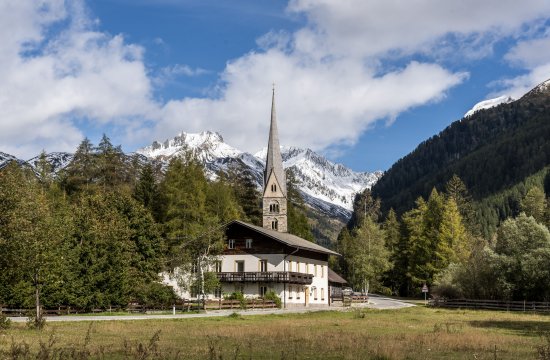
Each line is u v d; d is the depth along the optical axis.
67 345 28.55
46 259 43.50
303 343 31.55
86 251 61.31
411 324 49.81
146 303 67.25
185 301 71.44
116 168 98.12
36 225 41.94
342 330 41.69
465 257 105.00
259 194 123.94
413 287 120.06
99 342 31.06
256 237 84.62
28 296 56.62
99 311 62.25
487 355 27.05
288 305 82.94
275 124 109.75
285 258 83.00
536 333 40.78
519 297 81.31
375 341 33.00
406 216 131.12
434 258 112.31
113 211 70.25
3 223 39.53
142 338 33.81
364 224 123.56
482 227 199.62
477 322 52.94
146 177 91.00
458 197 155.88
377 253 119.44
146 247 72.94
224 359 24.25
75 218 62.75
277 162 108.06
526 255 79.38
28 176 69.56
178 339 33.38
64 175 97.00
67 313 59.06
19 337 32.44
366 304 95.69
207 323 47.72
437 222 115.69
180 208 85.62
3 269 40.62
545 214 148.00
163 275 74.19
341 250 155.25
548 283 78.62
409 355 26.84
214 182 109.88
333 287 108.88
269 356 25.75
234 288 83.06
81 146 97.44
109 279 62.50
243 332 38.06
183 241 77.31
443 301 86.44
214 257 71.62
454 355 27.16
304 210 137.50
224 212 98.25
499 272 81.50
